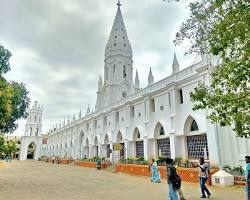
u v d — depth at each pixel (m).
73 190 13.02
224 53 7.49
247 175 8.05
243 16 6.09
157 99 25.70
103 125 37.84
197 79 20.17
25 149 81.81
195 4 8.34
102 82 51.94
